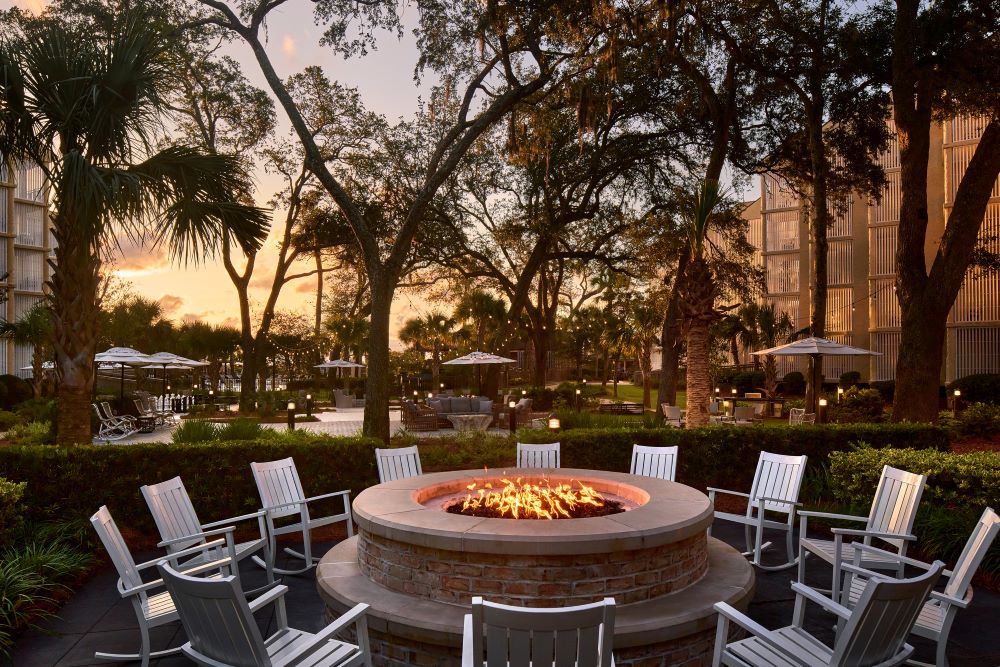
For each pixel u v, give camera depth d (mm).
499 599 4066
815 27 16359
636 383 52438
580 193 23078
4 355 30422
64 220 7797
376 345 11078
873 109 18047
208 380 43094
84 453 6941
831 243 36719
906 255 13461
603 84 12633
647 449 7242
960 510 6492
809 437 9000
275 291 26312
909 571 5824
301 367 44312
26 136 7484
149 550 6734
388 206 23375
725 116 17125
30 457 6781
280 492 6234
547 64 12102
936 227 32000
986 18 13148
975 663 4094
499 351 24078
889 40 15898
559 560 4023
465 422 18188
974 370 31500
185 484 7242
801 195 21719
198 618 3076
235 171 8617
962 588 3621
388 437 11094
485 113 12008
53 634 4617
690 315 10641
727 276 20625
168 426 21250
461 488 6000
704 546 4867
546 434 9367
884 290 35031
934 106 15969
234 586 2836
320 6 12078
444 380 39281
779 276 38531
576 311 43156
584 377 55906
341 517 6500
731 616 3434
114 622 4852
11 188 30672
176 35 11633
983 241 20141
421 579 4285
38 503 6773
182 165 8188
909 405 13266
